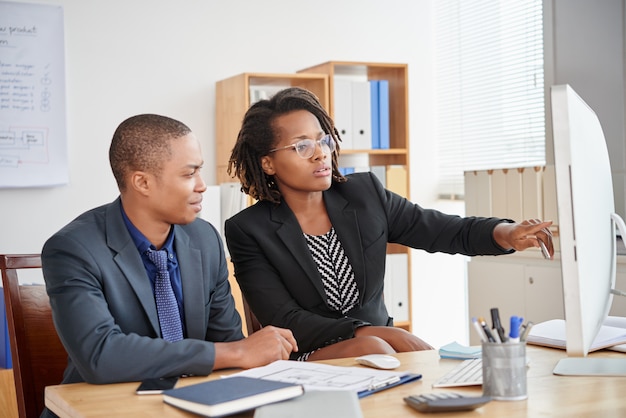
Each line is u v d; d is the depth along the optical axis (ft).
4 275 6.18
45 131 13.37
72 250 5.37
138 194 5.61
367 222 7.27
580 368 4.80
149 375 4.85
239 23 14.97
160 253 5.70
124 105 14.11
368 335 6.21
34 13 13.28
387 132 14.80
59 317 5.16
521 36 15.30
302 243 7.02
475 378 4.48
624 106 10.82
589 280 4.27
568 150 4.10
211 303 6.17
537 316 9.48
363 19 16.19
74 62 13.74
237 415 3.93
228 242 7.25
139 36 14.20
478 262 10.39
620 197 10.87
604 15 10.98
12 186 13.14
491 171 9.98
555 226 9.20
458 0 16.61
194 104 14.62
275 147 7.08
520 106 15.37
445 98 17.07
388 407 3.99
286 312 6.77
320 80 14.43
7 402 10.35
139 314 5.55
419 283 16.83
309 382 4.43
